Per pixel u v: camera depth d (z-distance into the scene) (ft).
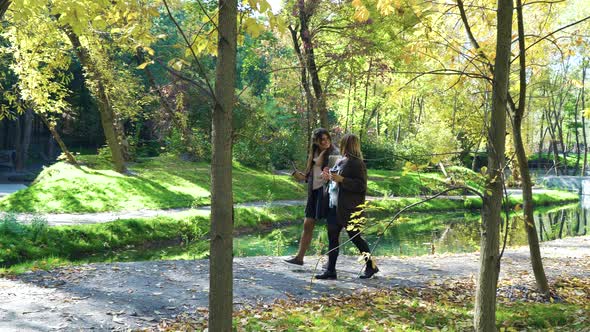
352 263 30.42
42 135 147.54
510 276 28.73
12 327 17.42
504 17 13.85
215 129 9.75
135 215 60.18
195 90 69.26
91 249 44.52
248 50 70.38
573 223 75.36
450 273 29.14
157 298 21.57
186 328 17.89
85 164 81.05
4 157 123.34
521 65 20.74
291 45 70.54
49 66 58.49
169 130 102.37
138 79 75.10
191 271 26.43
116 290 22.49
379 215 79.00
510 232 59.16
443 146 94.43
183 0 53.36
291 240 54.54
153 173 82.28
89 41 63.46
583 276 29.50
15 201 61.93
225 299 9.89
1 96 115.44
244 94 75.46
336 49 60.34
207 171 89.92
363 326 18.29
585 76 122.01
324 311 20.29
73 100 136.56
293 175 27.55
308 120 60.59
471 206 92.99
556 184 136.36
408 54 18.75
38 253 40.40
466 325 19.07
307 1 56.18
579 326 19.21
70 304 20.29
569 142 212.64
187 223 54.90
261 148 99.14
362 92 96.17
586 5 72.90
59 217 56.44
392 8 17.54
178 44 10.87
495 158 13.97
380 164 127.54
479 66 18.83
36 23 51.11
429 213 85.76
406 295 23.65
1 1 17.42
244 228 61.57
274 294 23.06
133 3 11.41
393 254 44.83
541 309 21.68
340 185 25.02
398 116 143.23
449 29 21.13
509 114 21.83
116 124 86.43
